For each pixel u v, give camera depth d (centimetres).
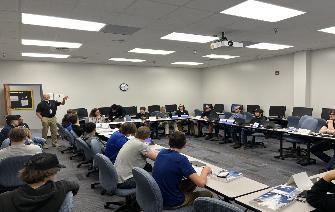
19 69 872
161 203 205
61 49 679
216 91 1138
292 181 216
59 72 932
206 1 336
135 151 284
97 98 999
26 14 381
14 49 669
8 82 860
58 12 373
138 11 374
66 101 945
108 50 705
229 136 778
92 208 333
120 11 374
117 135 353
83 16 395
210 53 776
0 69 848
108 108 952
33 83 890
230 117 779
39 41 577
